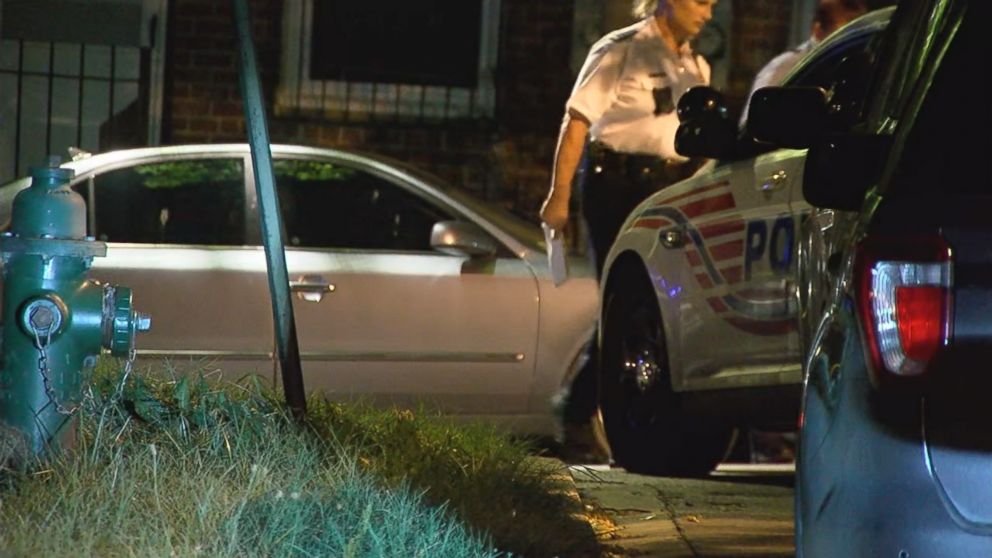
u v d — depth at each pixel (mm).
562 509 12328
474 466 12648
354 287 17406
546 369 17781
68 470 10305
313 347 17266
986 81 7469
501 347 17672
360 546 9820
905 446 6969
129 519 9727
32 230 10641
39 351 10570
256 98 12648
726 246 14070
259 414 11914
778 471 16484
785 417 13797
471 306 17641
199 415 11656
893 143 7684
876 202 7391
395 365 17453
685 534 12188
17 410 10633
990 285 6953
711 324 14273
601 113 17328
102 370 12539
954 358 6949
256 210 17781
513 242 18000
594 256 17703
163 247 17297
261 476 10758
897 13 10133
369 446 12633
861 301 7203
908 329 7023
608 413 16172
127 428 11273
